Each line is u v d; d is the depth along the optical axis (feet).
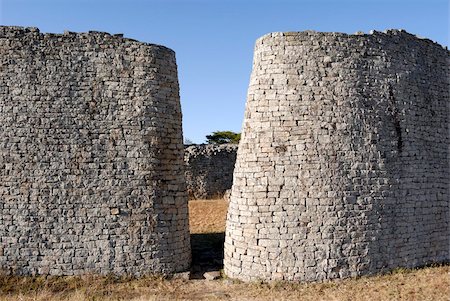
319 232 46.55
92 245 49.03
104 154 50.29
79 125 50.24
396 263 49.57
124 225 49.80
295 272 45.96
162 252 50.67
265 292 43.55
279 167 47.65
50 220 48.93
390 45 52.65
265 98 49.19
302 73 48.98
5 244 48.47
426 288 42.96
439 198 54.54
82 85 50.75
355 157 48.73
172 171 53.06
